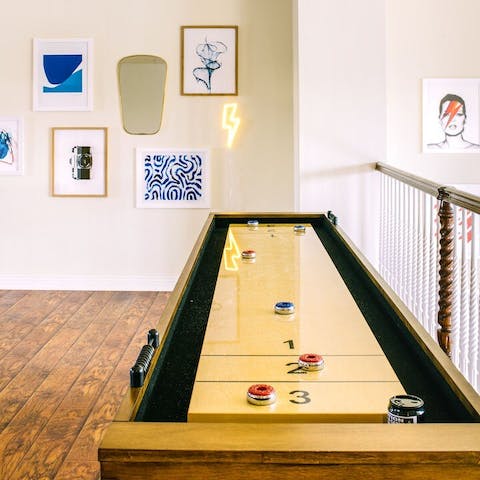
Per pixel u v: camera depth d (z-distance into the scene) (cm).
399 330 212
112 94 647
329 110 584
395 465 120
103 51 644
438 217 399
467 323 367
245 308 242
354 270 303
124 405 141
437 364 170
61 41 643
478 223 591
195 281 285
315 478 121
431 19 624
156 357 172
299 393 163
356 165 587
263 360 187
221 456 121
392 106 631
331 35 580
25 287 666
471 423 135
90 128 649
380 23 578
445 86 627
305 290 268
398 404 142
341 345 200
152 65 643
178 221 659
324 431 128
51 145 652
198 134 650
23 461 314
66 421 362
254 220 457
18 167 655
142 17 642
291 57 644
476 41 624
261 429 129
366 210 588
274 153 652
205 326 220
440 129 630
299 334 211
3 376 431
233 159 652
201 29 641
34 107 648
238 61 645
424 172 634
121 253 663
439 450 120
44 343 500
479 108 627
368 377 174
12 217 662
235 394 162
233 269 308
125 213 659
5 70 647
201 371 179
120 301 624
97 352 479
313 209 591
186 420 150
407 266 477
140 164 653
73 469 306
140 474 122
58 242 663
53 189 656
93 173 655
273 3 640
